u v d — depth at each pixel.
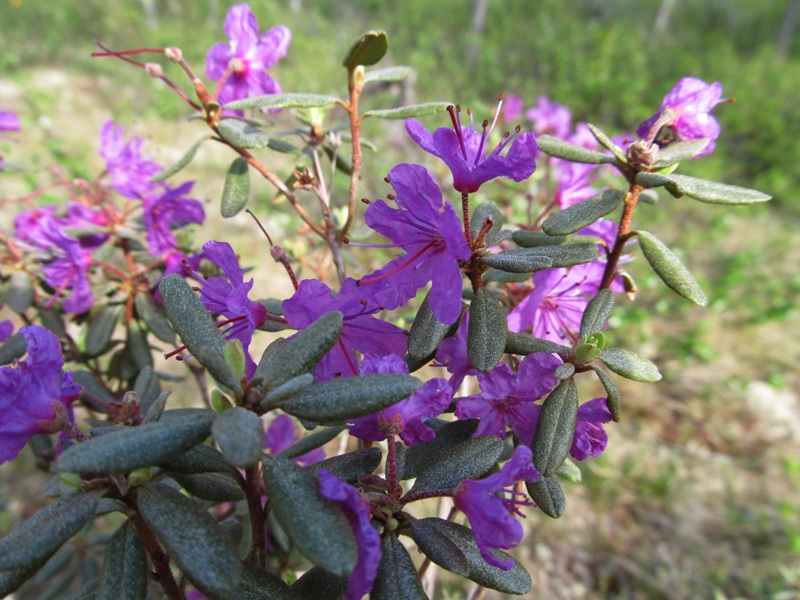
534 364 0.09
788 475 0.32
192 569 0.06
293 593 0.08
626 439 0.33
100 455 0.06
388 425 0.08
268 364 0.08
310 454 0.14
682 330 0.41
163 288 0.08
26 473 0.28
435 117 0.52
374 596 0.07
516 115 0.27
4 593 0.07
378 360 0.08
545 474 0.09
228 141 0.12
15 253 0.16
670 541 0.28
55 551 0.07
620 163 0.10
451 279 0.08
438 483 0.08
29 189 0.43
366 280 0.08
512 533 0.07
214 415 0.07
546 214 0.16
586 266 0.12
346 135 0.14
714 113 0.73
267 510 0.08
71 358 0.17
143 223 0.17
